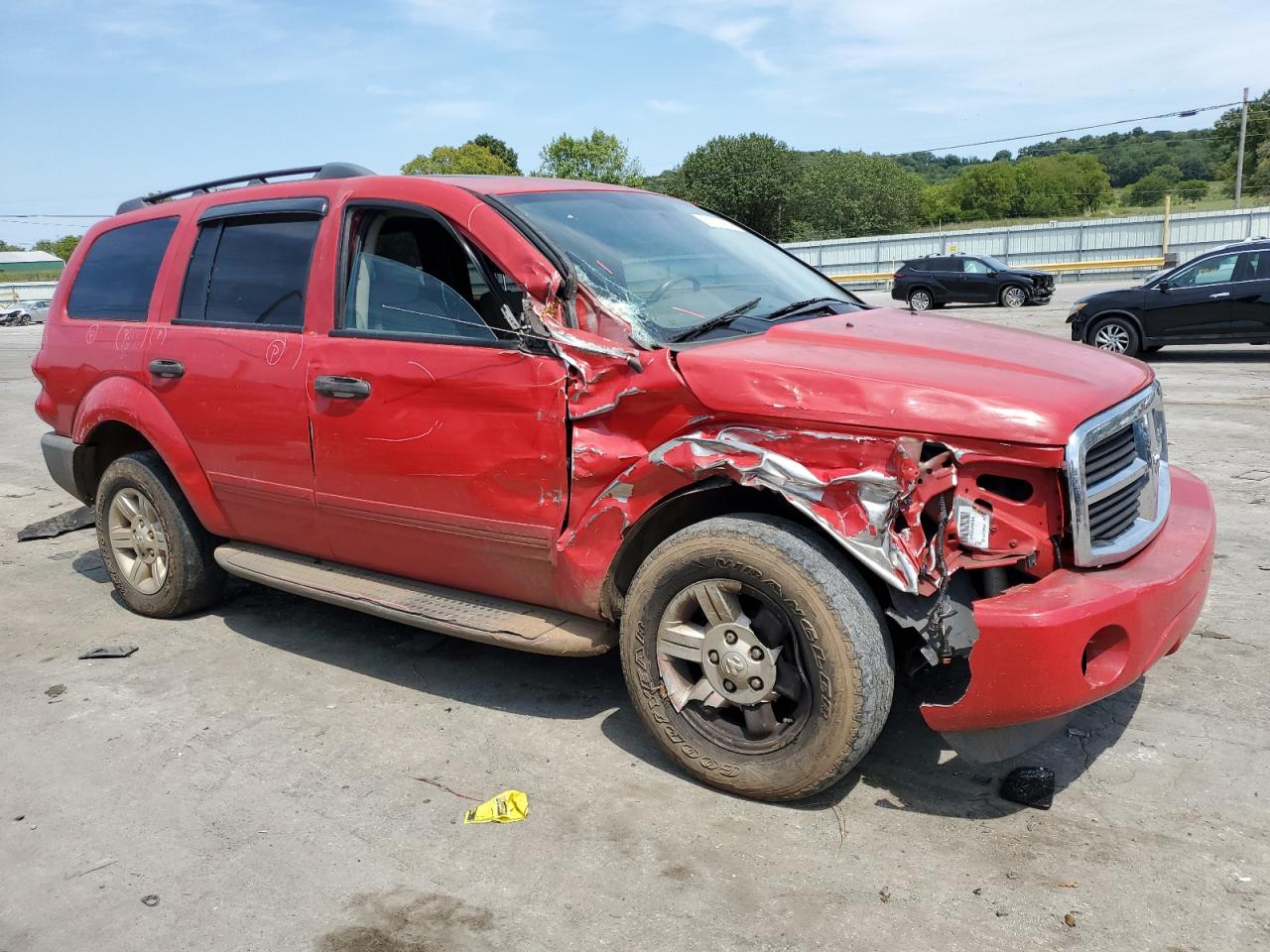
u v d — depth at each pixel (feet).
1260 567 16.58
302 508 13.64
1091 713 11.97
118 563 16.81
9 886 9.52
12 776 11.55
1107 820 9.81
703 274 12.62
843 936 8.30
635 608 10.72
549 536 11.20
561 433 10.87
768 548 9.62
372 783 11.11
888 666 9.62
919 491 9.14
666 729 10.78
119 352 15.78
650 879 9.20
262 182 15.62
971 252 133.69
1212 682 12.59
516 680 13.73
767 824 10.00
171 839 10.16
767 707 10.19
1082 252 126.62
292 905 9.05
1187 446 26.23
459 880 9.32
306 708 13.08
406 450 12.10
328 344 12.85
